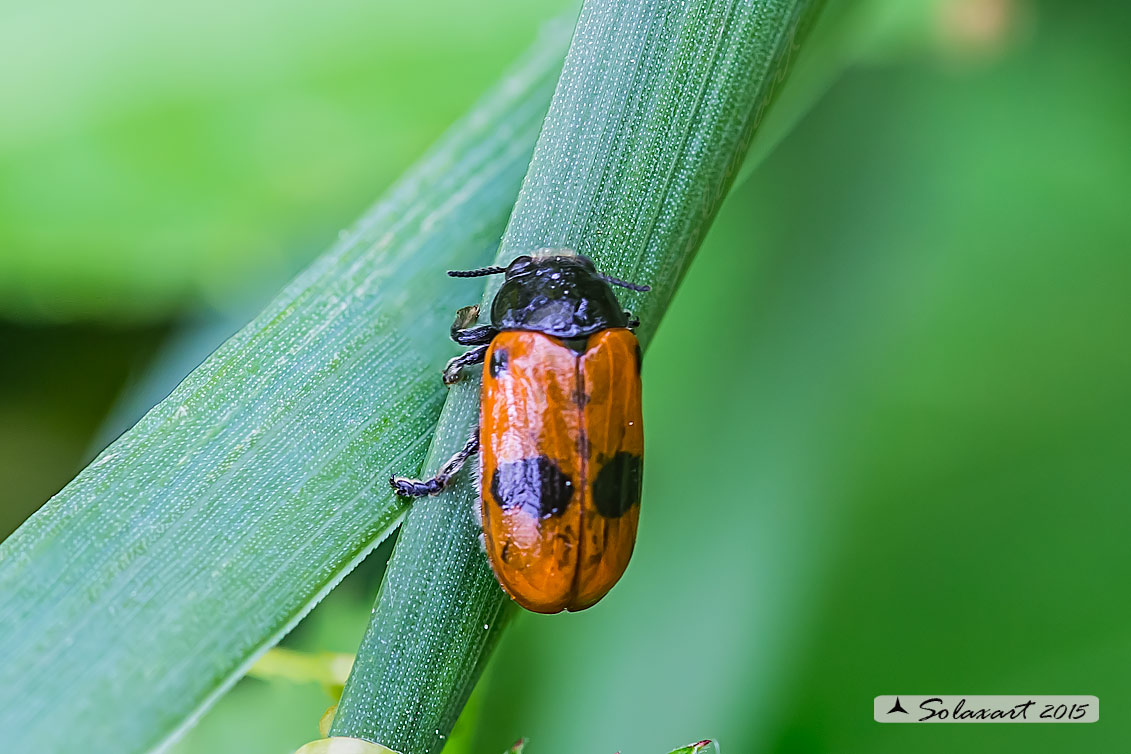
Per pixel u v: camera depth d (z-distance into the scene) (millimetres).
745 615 109
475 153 104
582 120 100
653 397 113
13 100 113
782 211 116
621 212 100
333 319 101
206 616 98
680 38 100
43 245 113
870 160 116
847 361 112
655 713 107
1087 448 110
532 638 108
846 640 108
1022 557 108
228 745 107
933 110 116
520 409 100
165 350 115
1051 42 115
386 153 114
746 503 110
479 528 99
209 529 99
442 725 98
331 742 97
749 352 113
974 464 110
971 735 106
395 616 98
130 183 114
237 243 114
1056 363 111
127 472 99
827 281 114
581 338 101
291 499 99
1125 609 107
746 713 107
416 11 114
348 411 100
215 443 99
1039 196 114
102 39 113
